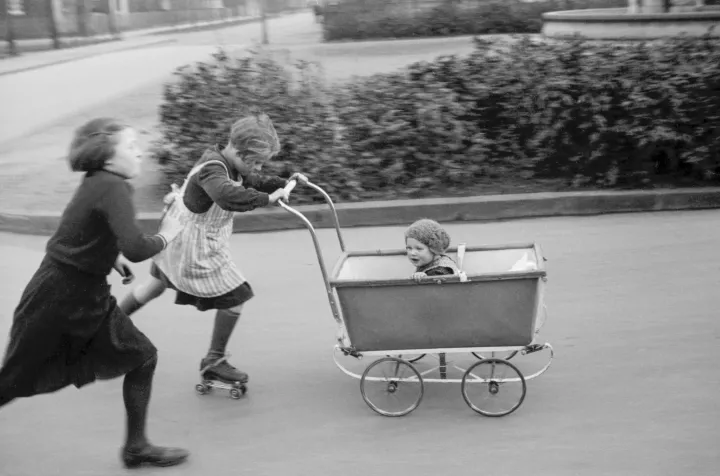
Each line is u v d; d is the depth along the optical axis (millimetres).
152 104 15852
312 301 6539
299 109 9016
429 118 8898
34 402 5027
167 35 46094
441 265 4641
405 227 8375
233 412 4828
